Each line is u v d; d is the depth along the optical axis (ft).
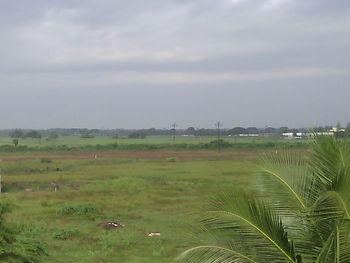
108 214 75.61
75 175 139.85
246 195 21.29
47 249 40.88
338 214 18.34
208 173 141.38
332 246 18.21
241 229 20.40
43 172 152.46
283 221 21.34
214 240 20.99
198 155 237.04
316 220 19.36
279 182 21.58
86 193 99.50
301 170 21.26
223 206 20.81
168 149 291.99
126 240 55.47
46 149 292.81
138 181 118.52
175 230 60.23
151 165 178.09
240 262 20.31
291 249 20.03
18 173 149.28
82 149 294.66
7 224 33.50
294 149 23.11
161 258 48.11
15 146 300.81
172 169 158.51
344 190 17.48
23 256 32.09
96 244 54.80
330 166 19.43
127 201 87.40
